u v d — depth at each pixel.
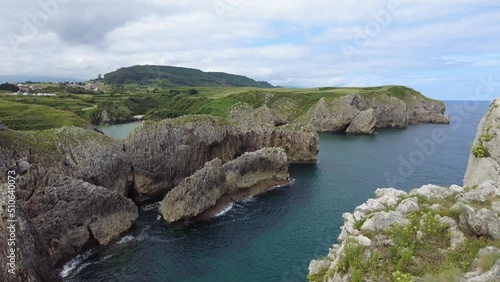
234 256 38.28
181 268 36.12
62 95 171.50
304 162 82.94
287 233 43.69
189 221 47.19
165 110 162.25
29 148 46.38
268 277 34.16
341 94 158.12
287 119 150.62
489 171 22.73
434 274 15.19
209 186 50.66
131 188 57.25
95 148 53.03
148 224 46.59
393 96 156.00
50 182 40.03
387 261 16.44
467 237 17.02
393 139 113.62
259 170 61.88
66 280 33.94
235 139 76.06
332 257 19.70
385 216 18.72
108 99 181.75
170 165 60.34
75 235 38.84
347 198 56.50
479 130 26.52
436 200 20.14
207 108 150.00
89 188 41.69
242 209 52.16
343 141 111.19
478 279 13.98
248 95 168.12
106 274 35.03
